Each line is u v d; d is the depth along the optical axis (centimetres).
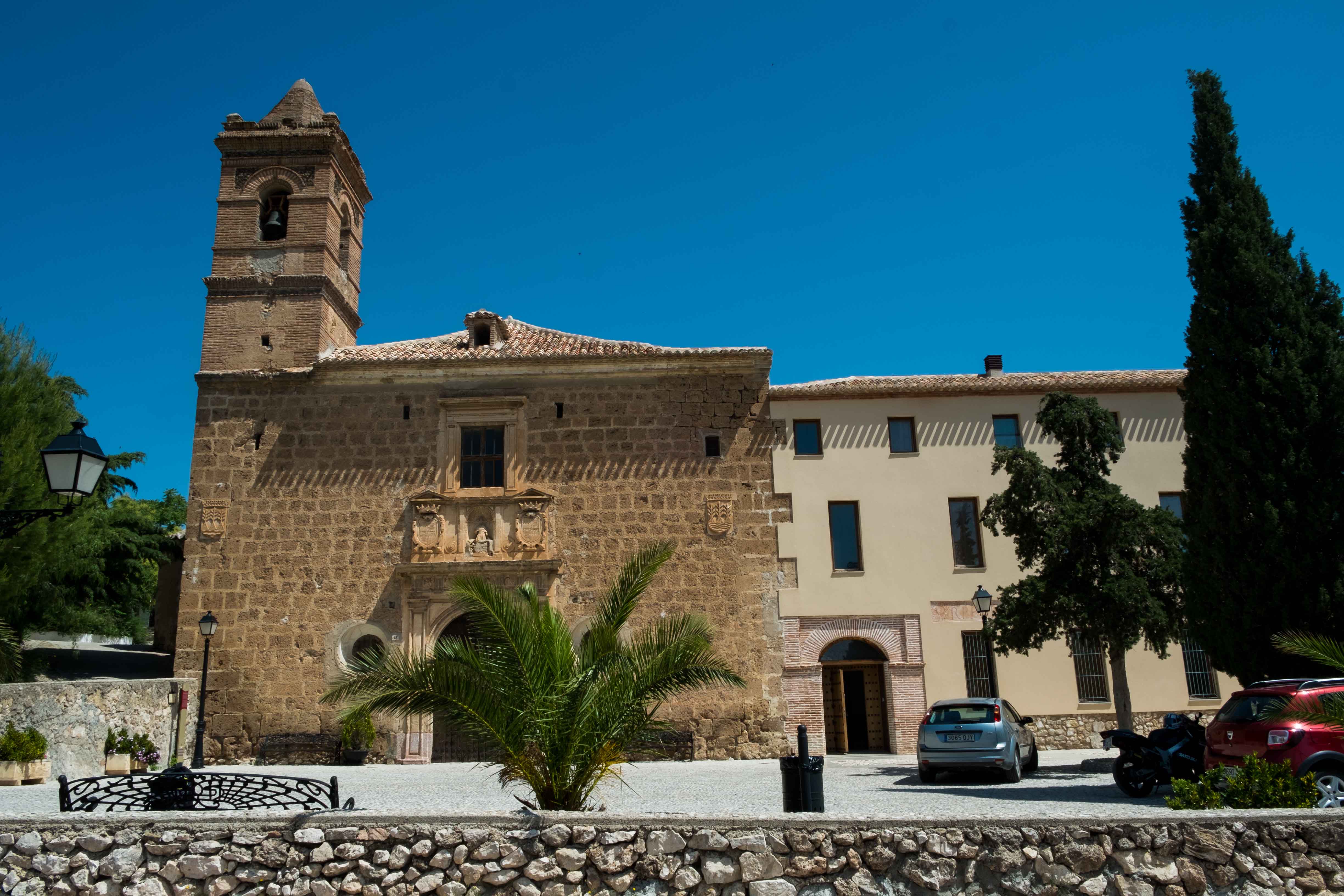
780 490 2708
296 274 2878
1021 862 939
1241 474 1789
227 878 960
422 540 2623
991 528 2220
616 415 2734
